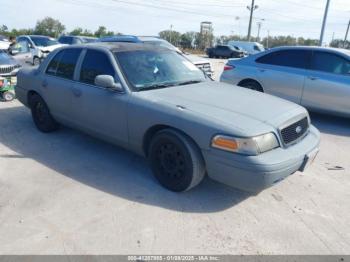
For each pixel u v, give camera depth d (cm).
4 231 291
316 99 662
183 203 343
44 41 1695
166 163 361
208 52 3534
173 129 345
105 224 304
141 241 282
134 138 386
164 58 459
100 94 409
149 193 360
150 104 360
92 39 1975
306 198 363
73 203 337
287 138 334
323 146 541
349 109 631
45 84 502
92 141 514
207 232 297
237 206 341
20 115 663
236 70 768
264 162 299
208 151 319
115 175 401
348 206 350
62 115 490
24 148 483
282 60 710
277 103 382
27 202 337
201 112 333
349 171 441
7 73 786
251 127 310
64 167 421
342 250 280
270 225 311
